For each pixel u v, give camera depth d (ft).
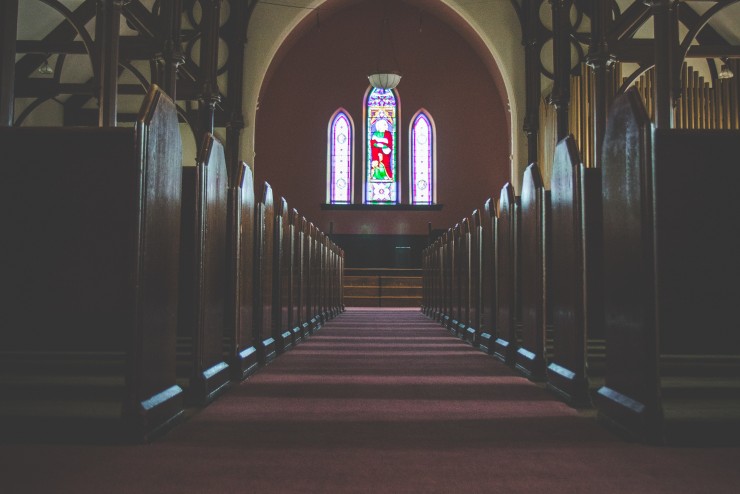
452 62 67.87
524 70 54.44
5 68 13.32
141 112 8.06
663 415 7.89
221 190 11.70
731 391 10.49
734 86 46.85
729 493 6.02
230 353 13.21
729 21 47.01
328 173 67.21
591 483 6.33
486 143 67.21
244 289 13.73
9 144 11.15
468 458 7.24
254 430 8.58
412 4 67.62
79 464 6.87
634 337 8.24
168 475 6.50
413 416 9.56
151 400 8.20
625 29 41.68
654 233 7.91
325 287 32.60
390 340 22.25
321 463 7.00
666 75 25.35
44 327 12.13
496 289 17.81
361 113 67.56
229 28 52.95
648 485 6.26
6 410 8.89
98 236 11.86
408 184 67.31
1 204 11.59
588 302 17.74
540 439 8.15
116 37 25.94
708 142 11.71
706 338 12.32
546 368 12.80
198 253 10.49
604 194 9.39
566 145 10.78
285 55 67.51
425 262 42.19
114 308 12.07
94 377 11.35
